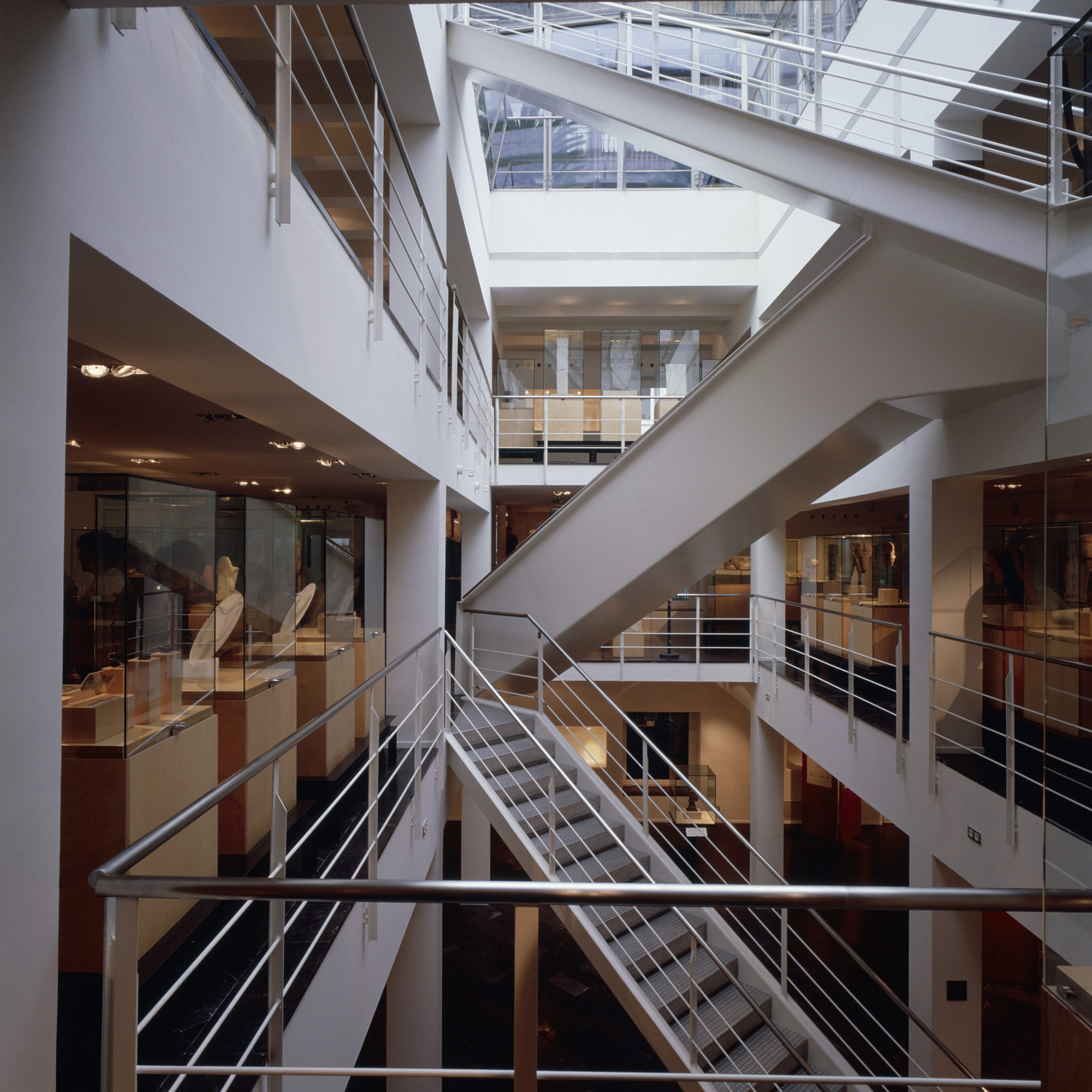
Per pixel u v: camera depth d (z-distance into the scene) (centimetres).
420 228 356
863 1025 461
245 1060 121
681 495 315
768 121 229
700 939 236
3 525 70
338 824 246
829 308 270
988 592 423
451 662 422
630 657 679
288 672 269
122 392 245
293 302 154
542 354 899
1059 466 81
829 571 646
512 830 304
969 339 240
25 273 73
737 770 812
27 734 73
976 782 294
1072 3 260
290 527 272
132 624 161
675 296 757
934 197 198
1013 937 497
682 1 729
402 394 270
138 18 95
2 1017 69
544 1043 434
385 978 222
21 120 73
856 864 679
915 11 363
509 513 1104
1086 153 80
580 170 750
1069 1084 78
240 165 128
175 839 178
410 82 325
